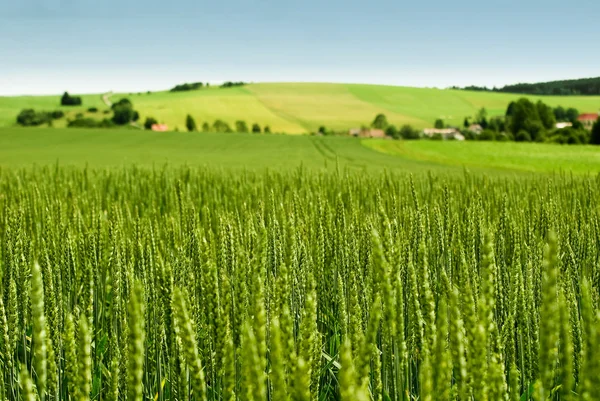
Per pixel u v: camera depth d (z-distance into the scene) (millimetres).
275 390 1193
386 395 2072
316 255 3725
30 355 3262
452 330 1404
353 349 2066
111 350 2758
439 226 3842
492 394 1432
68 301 3418
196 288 2959
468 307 1458
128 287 2732
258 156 69188
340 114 176500
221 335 1903
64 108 174375
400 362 1801
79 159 56438
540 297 3289
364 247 3434
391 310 1716
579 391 1154
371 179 10898
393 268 2066
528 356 2695
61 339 2568
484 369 1404
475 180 9734
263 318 1286
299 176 10297
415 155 70500
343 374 1013
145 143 94375
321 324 3828
